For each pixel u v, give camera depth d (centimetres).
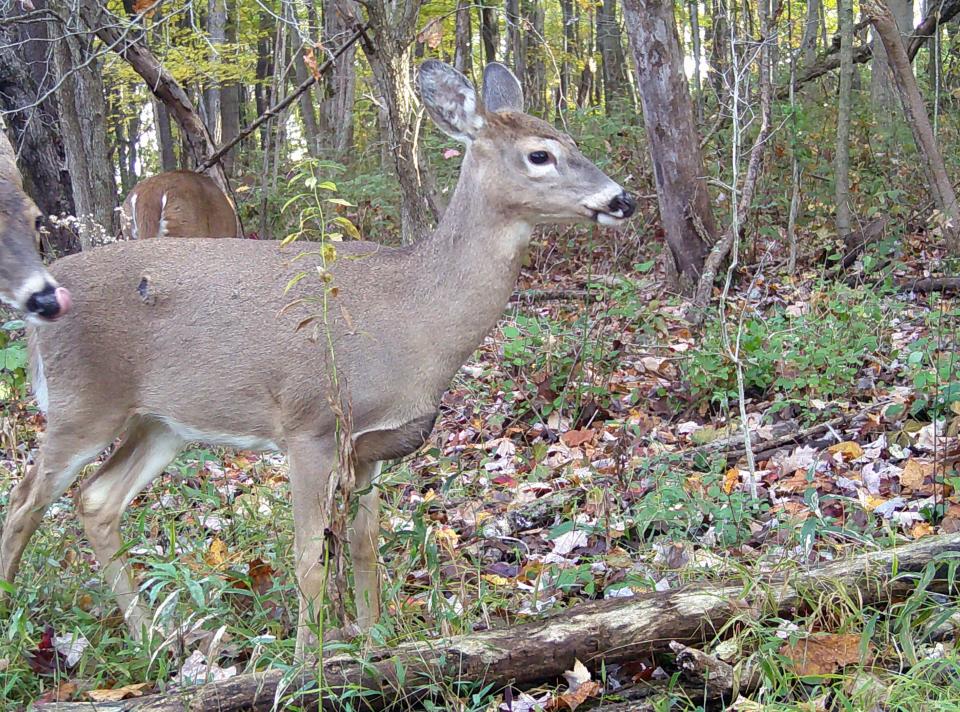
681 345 731
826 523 427
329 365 397
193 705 338
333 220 372
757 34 1162
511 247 423
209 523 528
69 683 384
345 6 784
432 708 339
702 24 1781
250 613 434
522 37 1839
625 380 684
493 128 416
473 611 412
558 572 433
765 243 979
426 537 415
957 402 527
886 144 1120
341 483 373
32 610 432
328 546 372
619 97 1523
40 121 1028
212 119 1883
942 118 1189
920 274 852
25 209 427
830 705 331
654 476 520
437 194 831
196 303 420
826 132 1169
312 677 343
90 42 902
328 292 379
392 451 422
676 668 358
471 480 571
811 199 1046
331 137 1592
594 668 357
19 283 415
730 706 327
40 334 432
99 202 923
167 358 424
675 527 473
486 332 425
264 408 417
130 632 426
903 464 527
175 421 433
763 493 518
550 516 523
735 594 364
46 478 439
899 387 612
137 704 340
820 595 355
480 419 660
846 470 527
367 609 409
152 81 905
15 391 671
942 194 762
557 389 674
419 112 805
